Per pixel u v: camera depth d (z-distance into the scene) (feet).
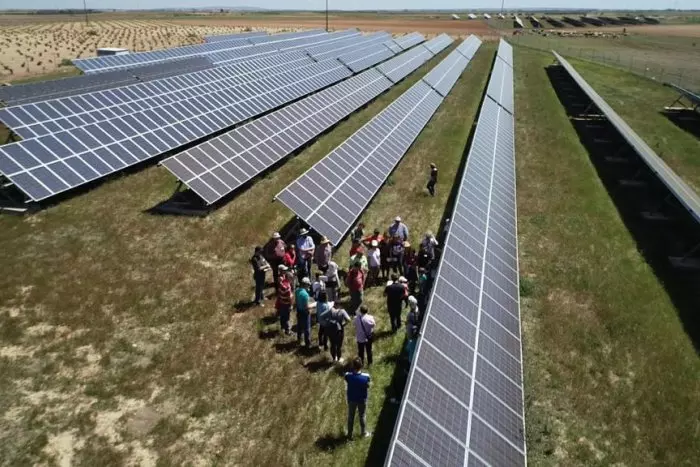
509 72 230.07
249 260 74.02
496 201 85.51
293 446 43.88
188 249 76.38
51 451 42.55
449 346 44.80
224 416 46.78
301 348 56.13
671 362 55.42
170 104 128.98
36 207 87.04
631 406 49.37
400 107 140.46
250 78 168.76
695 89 214.07
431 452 35.14
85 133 102.73
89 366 52.34
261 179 104.94
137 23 634.43
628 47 378.12
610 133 149.79
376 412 48.08
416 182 107.55
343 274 71.61
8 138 124.47
